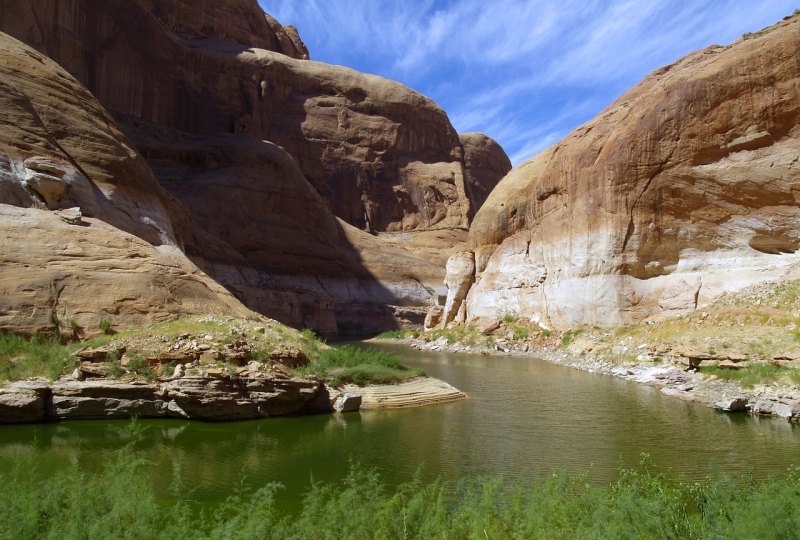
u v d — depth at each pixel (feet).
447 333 164.14
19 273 66.33
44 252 70.33
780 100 102.22
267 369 61.52
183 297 77.25
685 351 82.94
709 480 34.99
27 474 31.17
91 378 56.44
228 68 308.60
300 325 203.62
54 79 100.68
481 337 149.69
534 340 136.87
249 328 73.31
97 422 54.13
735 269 106.83
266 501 26.91
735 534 23.24
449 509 30.45
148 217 101.65
